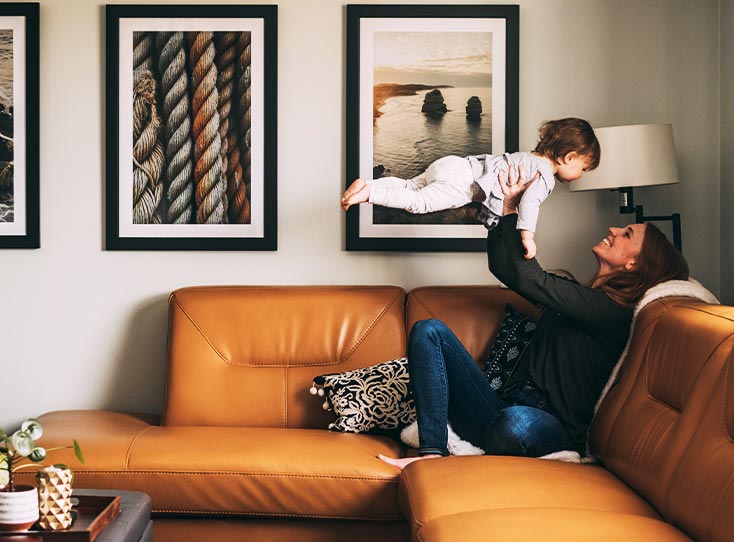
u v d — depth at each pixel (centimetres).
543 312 298
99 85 337
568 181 288
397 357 303
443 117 333
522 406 251
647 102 335
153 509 245
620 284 267
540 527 173
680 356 212
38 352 339
